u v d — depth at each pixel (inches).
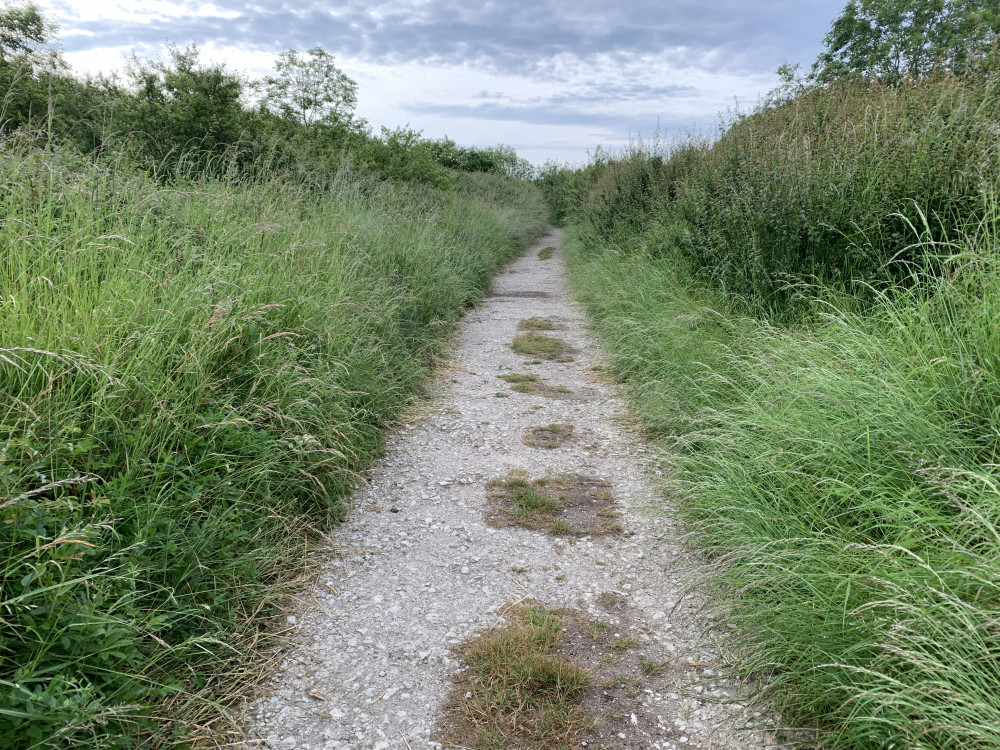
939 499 93.2
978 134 178.2
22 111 247.6
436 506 140.3
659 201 383.6
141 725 74.5
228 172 236.1
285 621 100.7
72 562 79.0
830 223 195.2
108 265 130.6
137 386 105.3
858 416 110.0
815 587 85.7
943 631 70.4
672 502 136.9
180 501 99.4
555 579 113.8
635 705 84.0
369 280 233.3
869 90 273.1
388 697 85.7
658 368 202.7
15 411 89.0
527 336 298.2
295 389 139.6
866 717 66.7
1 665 68.0
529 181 1551.4
